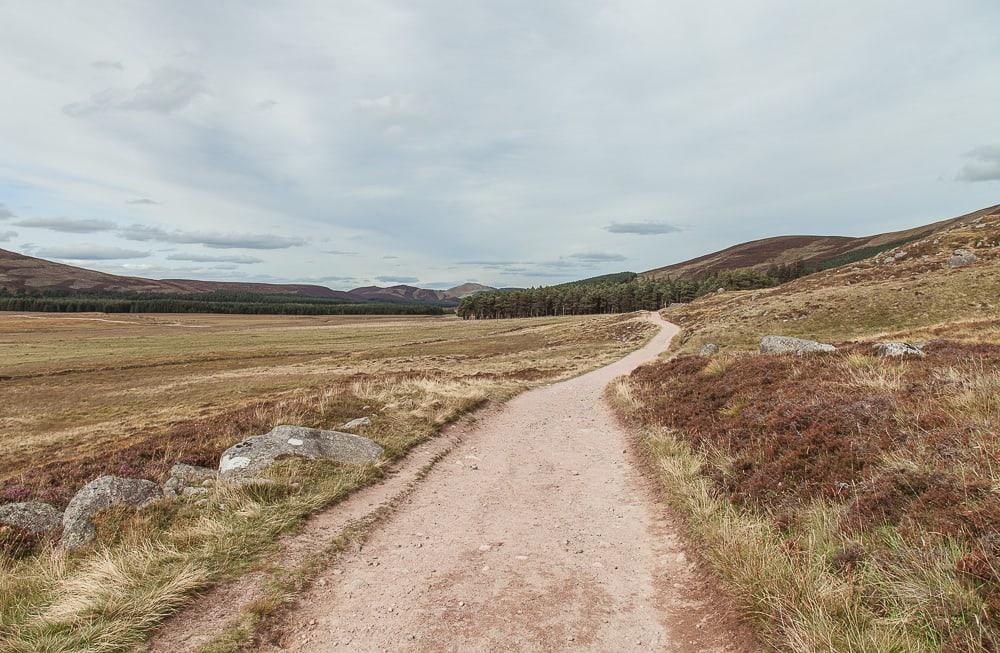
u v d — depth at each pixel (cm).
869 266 8456
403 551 726
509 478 1096
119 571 604
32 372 5603
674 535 743
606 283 19488
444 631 523
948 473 593
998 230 7875
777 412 1018
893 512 578
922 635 412
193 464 1105
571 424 1695
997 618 389
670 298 15588
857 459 731
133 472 1073
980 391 804
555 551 718
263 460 1039
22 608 548
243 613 546
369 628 531
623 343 6494
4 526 791
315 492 916
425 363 5750
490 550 726
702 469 940
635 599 580
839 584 489
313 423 1458
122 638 491
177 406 3709
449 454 1307
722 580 568
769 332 4847
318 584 627
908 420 775
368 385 2042
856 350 1558
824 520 621
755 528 639
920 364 1178
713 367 1650
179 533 726
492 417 1823
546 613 555
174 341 9394
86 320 15412
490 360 5650
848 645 404
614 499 934
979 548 452
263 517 793
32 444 2578
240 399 3762
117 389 4631
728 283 15188
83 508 819
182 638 504
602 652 484
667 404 1487
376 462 1133
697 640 493
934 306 4466
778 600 477
